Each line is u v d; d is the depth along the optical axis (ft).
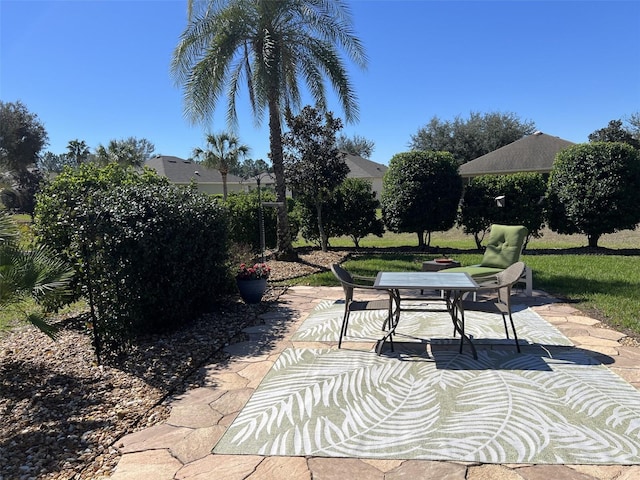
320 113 36.81
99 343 14.15
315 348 14.62
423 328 16.62
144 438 9.12
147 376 12.64
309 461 8.09
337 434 9.04
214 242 18.65
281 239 34.35
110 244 14.26
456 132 109.70
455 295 14.12
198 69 30.53
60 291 12.84
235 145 95.55
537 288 23.48
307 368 12.82
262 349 14.73
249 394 11.20
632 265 29.89
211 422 9.77
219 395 11.21
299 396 10.93
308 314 19.21
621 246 42.22
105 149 92.89
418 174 39.60
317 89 35.94
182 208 16.69
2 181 53.06
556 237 50.37
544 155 68.18
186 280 16.83
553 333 15.61
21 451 8.75
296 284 26.55
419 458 8.08
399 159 40.68
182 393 11.44
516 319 17.56
